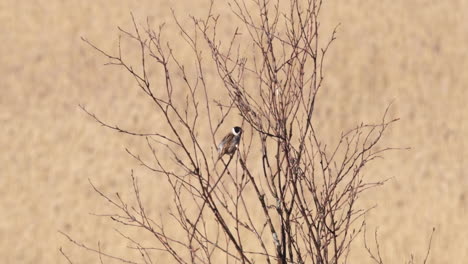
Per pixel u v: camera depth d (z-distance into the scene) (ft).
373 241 94.48
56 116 125.29
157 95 123.44
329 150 107.55
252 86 100.89
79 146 119.24
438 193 104.78
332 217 22.62
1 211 109.70
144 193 106.01
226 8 134.41
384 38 134.41
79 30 140.46
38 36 141.18
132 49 134.82
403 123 118.32
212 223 94.07
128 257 98.37
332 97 120.06
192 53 128.16
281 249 23.00
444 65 130.62
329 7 138.62
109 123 121.90
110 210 106.73
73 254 102.53
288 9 112.47
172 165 110.42
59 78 132.36
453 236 97.45
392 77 127.54
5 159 117.91
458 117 120.47
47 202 110.42
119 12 142.92
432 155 112.37
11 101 128.67
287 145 22.91
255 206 93.76
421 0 141.79
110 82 130.11
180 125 117.50
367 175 105.60
